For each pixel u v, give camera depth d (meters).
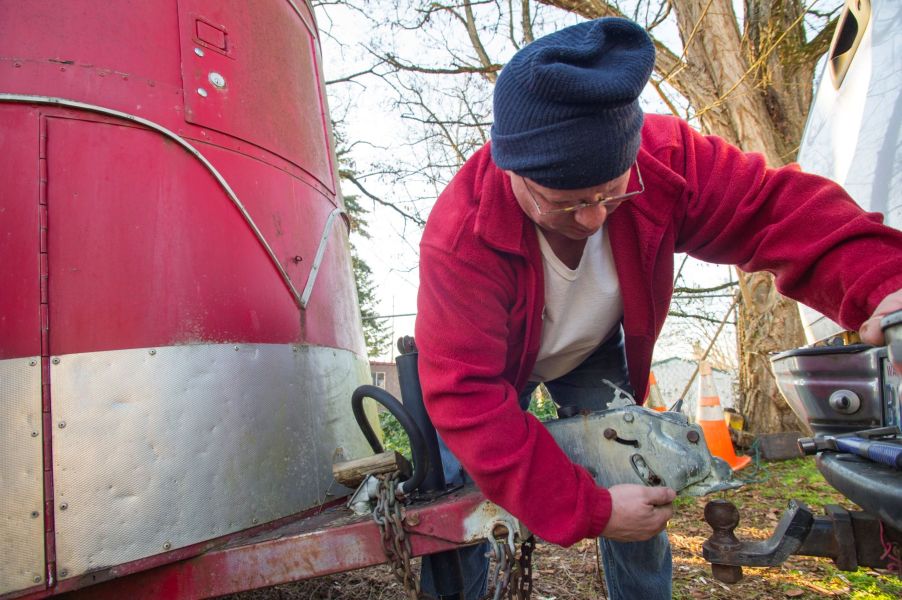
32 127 1.54
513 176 1.24
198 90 1.82
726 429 5.54
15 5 1.60
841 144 1.95
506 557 1.33
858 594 2.40
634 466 1.34
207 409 1.60
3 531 1.33
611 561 1.81
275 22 2.18
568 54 1.09
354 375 2.18
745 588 2.51
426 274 1.35
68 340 1.46
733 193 1.36
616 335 1.88
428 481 1.57
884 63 1.73
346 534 1.43
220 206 1.78
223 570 1.47
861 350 1.46
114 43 1.70
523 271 1.36
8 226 1.47
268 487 1.67
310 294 2.00
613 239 1.40
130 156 1.65
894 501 0.90
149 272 1.60
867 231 1.16
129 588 1.46
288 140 2.11
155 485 1.48
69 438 1.42
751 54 6.57
